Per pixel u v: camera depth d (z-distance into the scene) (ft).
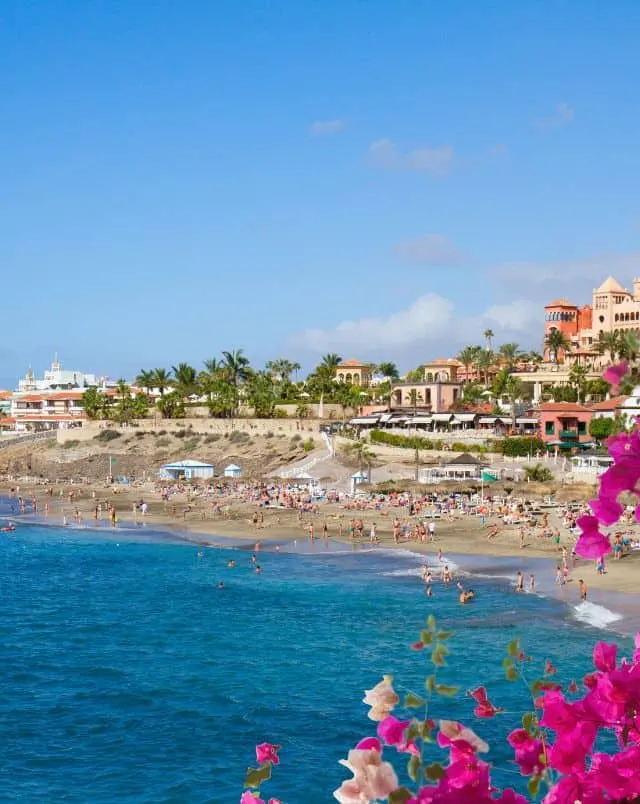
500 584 219.82
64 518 385.29
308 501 376.48
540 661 148.87
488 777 18.88
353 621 188.03
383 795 17.57
